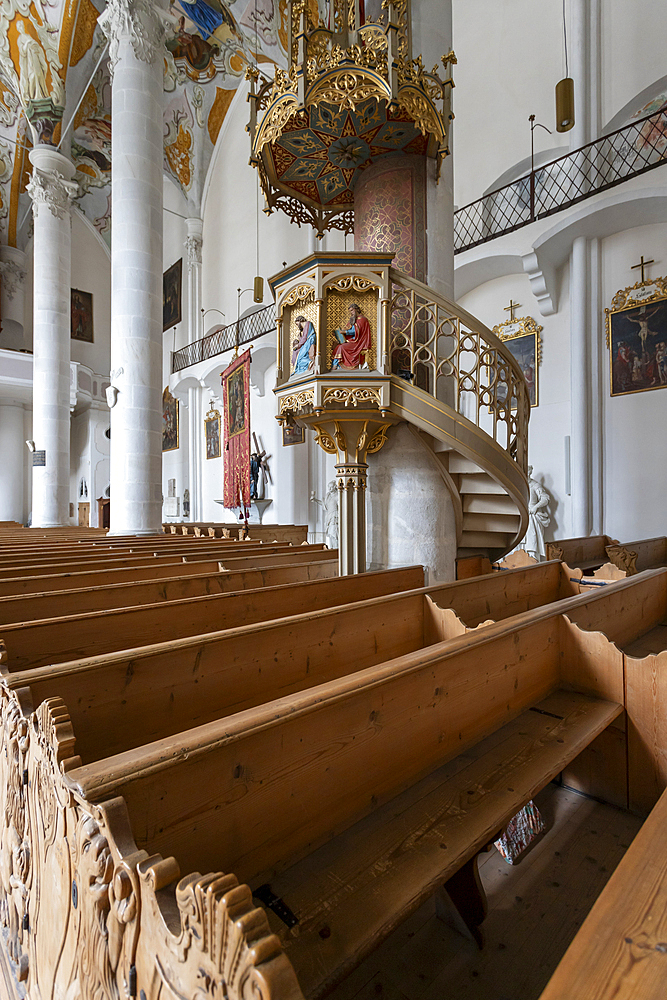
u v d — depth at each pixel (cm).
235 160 1664
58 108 1253
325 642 254
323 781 151
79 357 2064
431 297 448
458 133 1063
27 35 1154
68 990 117
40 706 134
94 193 2022
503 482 457
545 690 256
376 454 518
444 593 328
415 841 151
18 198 1816
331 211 615
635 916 90
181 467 1880
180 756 117
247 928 70
